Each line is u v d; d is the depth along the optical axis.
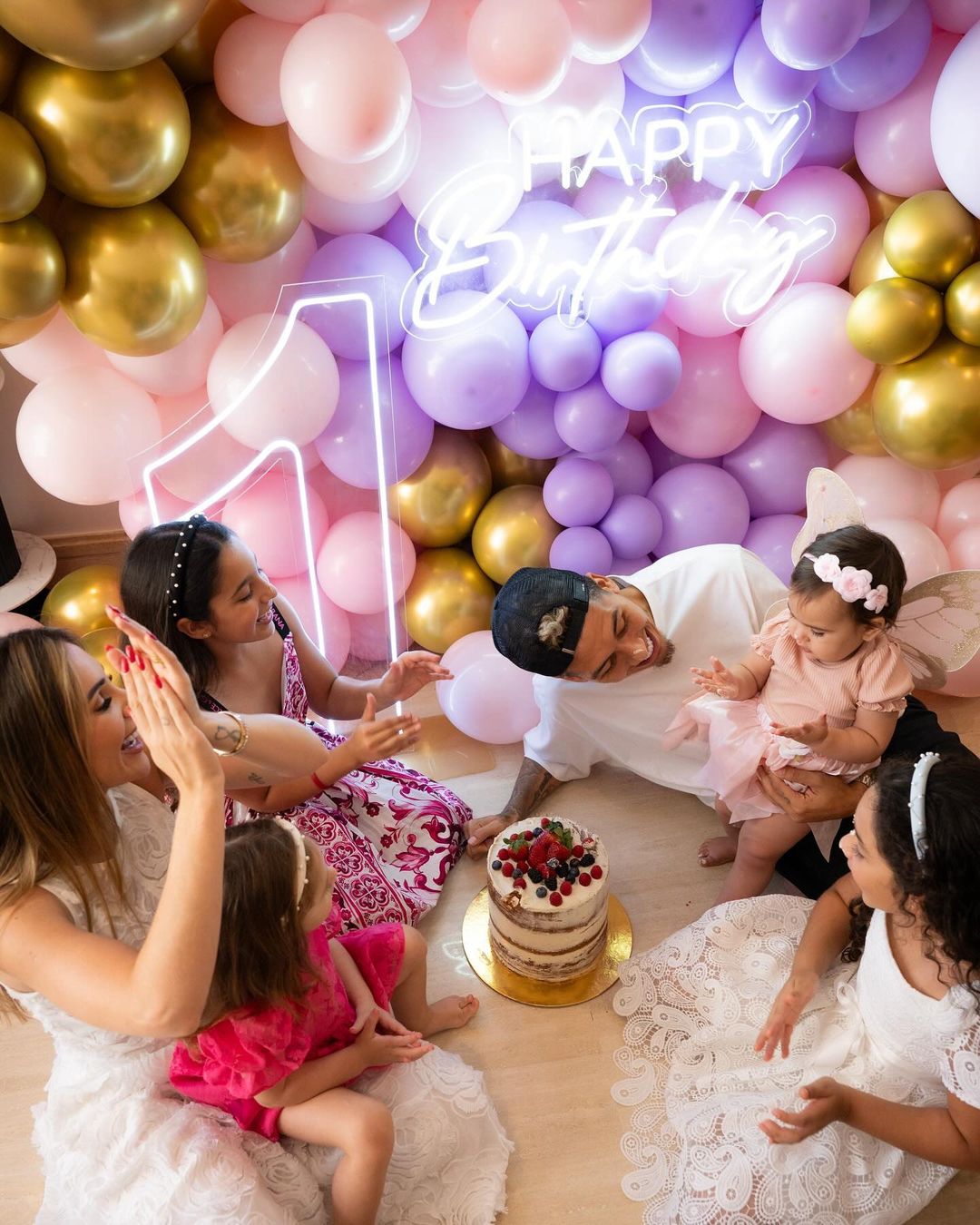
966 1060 1.23
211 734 1.50
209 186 1.76
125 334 1.74
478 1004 1.77
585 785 2.26
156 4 1.44
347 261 2.03
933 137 1.95
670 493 2.41
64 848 1.15
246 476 2.07
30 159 1.52
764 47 1.93
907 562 2.21
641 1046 1.69
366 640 2.42
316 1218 1.42
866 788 1.69
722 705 1.82
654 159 2.10
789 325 2.16
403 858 1.98
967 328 2.00
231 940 1.24
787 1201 1.33
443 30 1.83
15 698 1.12
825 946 1.54
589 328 2.14
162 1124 1.35
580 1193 1.50
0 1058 1.73
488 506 2.41
